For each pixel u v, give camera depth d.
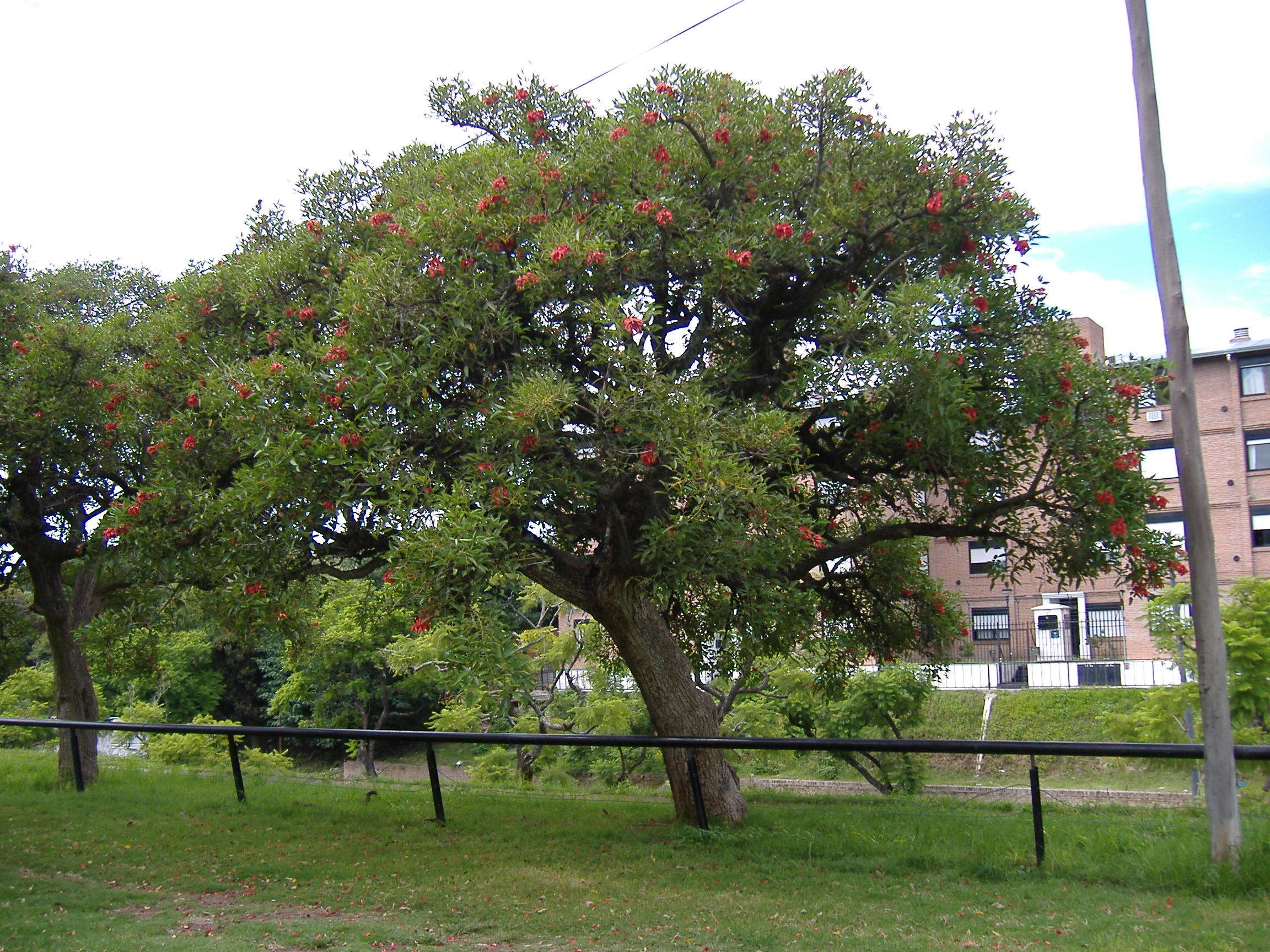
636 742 9.13
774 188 9.36
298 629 15.16
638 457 8.20
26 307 12.89
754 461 8.51
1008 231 9.02
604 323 8.09
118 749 28.48
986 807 11.12
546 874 7.83
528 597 20.78
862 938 5.98
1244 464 28.77
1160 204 7.21
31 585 16.89
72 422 12.24
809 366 8.59
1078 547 9.34
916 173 8.92
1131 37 7.38
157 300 14.65
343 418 8.05
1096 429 9.00
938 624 12.50
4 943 5.95
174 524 9.57
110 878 7.91
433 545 6.90
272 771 17.28
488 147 9.74
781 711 18.97
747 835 9.04
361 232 10.19
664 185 9.01
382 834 9.65
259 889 7.50
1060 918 6.26
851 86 9.38
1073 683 28.94
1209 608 6.98
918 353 7.89
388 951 5.98
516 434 7.86
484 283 8.51
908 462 9.42
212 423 9.25
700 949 5.91
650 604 10.17
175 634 31.77
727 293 8.90
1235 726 14.09
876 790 18.25
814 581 11.91
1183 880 6.85
